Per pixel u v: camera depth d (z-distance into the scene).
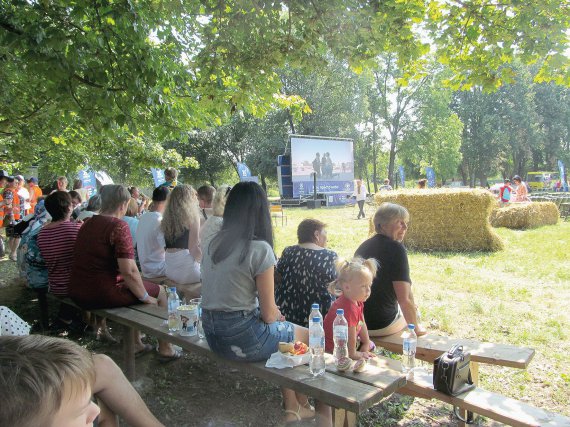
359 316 3.00
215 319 2.73
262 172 42.06
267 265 2.66
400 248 3.45
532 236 12.57
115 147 11.12
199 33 6.50
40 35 4.14
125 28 4.59
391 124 47.47
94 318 4.92
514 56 5.31
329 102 38.62
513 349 3.20
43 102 6.84
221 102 5.93
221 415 3.35
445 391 2.72
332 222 18.70
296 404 3.13
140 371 4.11
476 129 54.62
